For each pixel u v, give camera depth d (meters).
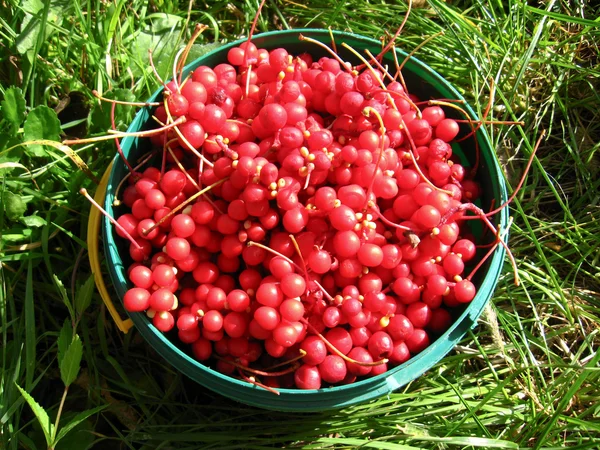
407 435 0.25
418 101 0.28
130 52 0.30
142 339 0.27
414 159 0.23
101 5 0.30
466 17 0.31
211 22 0.32
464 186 0.26
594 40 0.32
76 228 0.28
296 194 0.22
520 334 0.28
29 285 0.25
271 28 0.33
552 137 0.31
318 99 0.25
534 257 0.29
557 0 0.32
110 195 0.23
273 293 0.21
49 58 0.29
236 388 0.22
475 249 0.24
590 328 0.28
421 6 0.32
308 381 0.22
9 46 0.29
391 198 0.24
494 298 0.28
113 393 0.26
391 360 0.23
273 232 0.24
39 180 0.27
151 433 0.25
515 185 0.30
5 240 0.26
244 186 0.22
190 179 0.23
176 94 0.22
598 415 0.26
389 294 0.24
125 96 0.28
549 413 0.26
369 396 0.22
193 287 0.24
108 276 0.27
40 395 0.26
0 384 0.24
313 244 0.22
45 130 0.27
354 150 0.23
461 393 0.26
